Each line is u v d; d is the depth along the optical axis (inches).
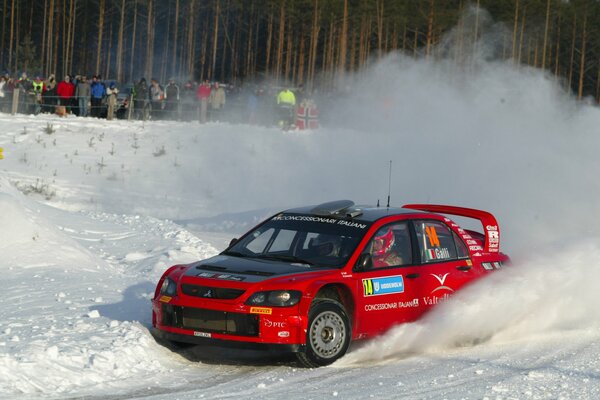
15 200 722.2
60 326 483.8
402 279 496.1
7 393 373.1
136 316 532.1
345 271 471.8
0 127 1734.7
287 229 511.2
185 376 431.2
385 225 505.7
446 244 533.6
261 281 448.5
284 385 416.8
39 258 669.3
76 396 381.4
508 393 401.4
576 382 427.8
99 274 655.8
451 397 393.7
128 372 423.2
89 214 989.2
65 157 1636.3
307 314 446.9
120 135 1777.8
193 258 746.2
